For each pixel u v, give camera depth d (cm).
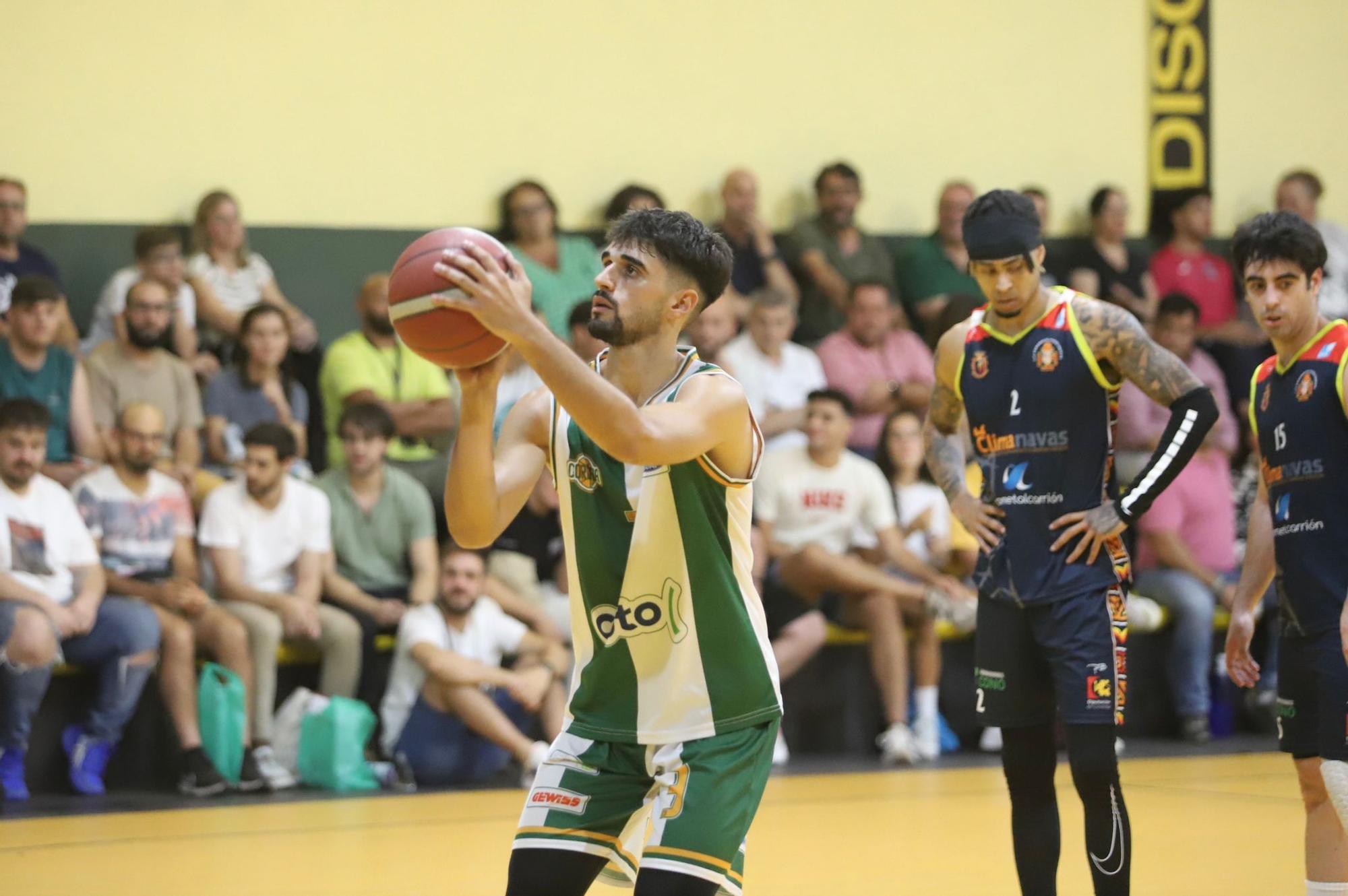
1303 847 951
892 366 1639
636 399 529
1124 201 1862
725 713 514
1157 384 709
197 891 828
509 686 1281
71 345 1407
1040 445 723
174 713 1230
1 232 1402
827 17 1816
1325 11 2077
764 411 1538
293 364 1513
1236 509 1705
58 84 1512
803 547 1430
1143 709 1580
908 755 1404
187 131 1558
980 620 737
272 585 1299
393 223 1633
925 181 1864
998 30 1900
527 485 531
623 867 532
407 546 1357
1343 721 657
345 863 912
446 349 464
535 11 1686
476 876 873
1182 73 1986
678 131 1748
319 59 1605
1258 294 692
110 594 1248
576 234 1703
